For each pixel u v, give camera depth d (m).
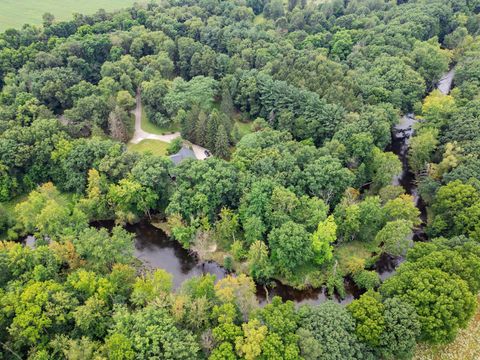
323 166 106.19
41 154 115.00
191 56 168.75
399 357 71.69
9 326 70.81
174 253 104.75
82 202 105.56
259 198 97.50
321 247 93.31
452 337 72.44
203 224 100.31
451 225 96.75
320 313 71.56
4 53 148.12
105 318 73.56
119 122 132.25
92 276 77.62
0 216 103.81
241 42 172.25
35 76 139.62
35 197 99.69
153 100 144.25
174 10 198.00
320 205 97.69
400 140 146.38
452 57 182.88
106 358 63.91
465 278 75.94
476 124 117.75
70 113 127.75
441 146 120.00
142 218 112.94
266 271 91.56
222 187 101.88
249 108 151.62
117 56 162.88
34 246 97.06
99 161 111.06
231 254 101.50
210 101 146.12
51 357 66.88
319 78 144.62
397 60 155.25
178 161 121.44
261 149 115.75
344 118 126.62
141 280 80.38
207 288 78.38
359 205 100.88
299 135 131.12
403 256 98.38
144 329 67.50
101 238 86.69
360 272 92.50
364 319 70.94
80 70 153.12
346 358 66.69
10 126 120.44
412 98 144.62
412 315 69.81
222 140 124.88
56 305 70.62
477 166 102.88
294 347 65.00
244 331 67.06
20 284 75.69
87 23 179.12
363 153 115.12
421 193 112.56
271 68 155.50
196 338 71.06
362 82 146.25
